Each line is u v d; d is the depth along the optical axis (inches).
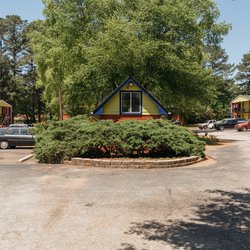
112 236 239.9
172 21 1086.4
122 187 401.4
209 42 1209.4
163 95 1255.5
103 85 1139.9
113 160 581.3
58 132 645.9
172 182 432.8
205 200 339.9
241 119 2298.2
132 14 1135.6
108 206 316.5
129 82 975.6
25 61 3093.0
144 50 1043.3
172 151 644.7
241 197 352.2
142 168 561.6
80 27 1227.9
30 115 3275.1
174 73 1145.4
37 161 661.9
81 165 595.8
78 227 258.5
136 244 225.5
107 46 1068.5
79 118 722.2
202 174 497.0
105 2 1204.5
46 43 1317.7
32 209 306.3
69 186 407.2
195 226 261.4
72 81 1220.5
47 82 1540.4
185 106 1430.9
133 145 622.8
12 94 2837.1
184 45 1082.1
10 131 1062.4
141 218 281.0
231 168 559.5
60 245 223.1
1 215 288.2
